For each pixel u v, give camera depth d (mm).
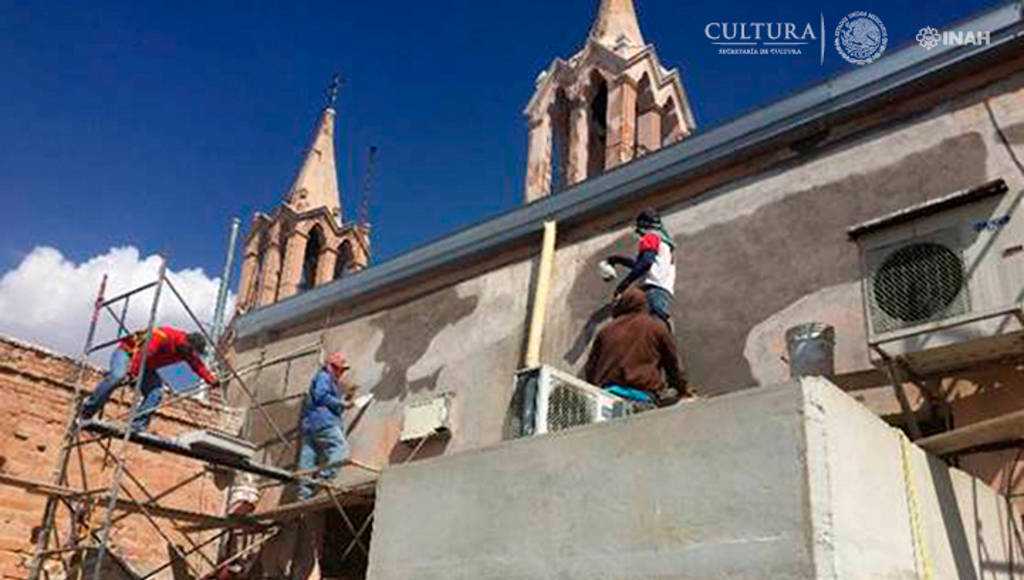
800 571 3559
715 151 8844
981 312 5512
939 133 7398
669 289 8023
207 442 8664
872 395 6680
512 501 4789
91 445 11242
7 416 10656
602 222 9742
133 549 11219
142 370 9016
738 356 7859
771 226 8195
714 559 3850
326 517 10570
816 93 8250
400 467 5516
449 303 10906
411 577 5094
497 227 10633
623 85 24172
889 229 6258
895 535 4113
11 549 10102
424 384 10578
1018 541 5586
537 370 6496
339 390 10664
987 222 5863
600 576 4227
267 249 29359
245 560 10477
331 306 12336
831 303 7414
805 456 3727
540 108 25656
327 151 32219
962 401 6184
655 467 4238
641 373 6500
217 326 23984
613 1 27172
